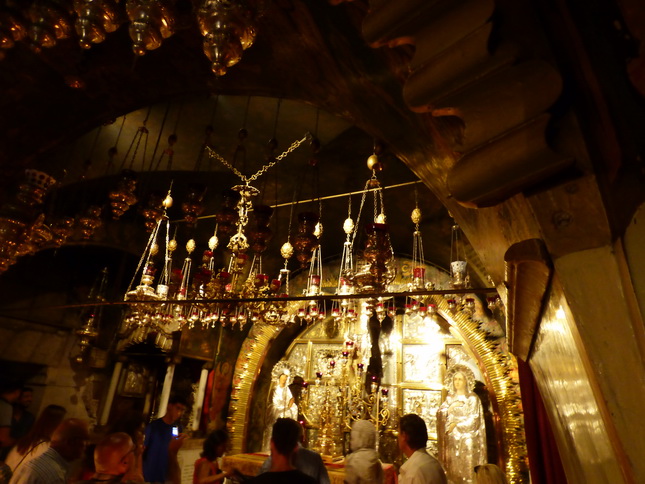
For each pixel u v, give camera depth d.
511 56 0.64
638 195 0.53
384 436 8.02
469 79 0.67
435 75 0.71
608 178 0.55
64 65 2.46
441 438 7.18
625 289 0.50
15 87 2.57
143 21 1.39
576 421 0.74
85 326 7.75
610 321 0.50
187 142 6.41
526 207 0.62
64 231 3.75
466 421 7.09
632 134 0.55
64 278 8.06
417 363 8.42
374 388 8.34
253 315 6.00
